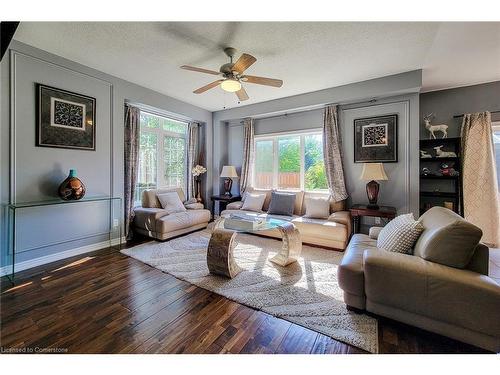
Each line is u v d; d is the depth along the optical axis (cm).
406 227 196
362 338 152
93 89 318
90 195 319
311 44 250
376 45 252
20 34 236
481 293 133
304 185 456
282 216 394
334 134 400
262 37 238
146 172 436
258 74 326
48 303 192
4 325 164
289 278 237
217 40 243
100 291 212
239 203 475
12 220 248
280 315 177
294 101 421
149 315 177
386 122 366
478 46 255
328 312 180
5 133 246
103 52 272
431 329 147
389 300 158
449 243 150
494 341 131
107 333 157
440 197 386
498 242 340
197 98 441
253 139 507
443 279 141
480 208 352
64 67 288
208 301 196
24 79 256
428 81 354
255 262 279
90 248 320
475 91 365
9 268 250
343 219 340
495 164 354
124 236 364
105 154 335
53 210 284
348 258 195
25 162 260
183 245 341
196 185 523
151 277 241
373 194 355
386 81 335
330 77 338
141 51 269
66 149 294
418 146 342
